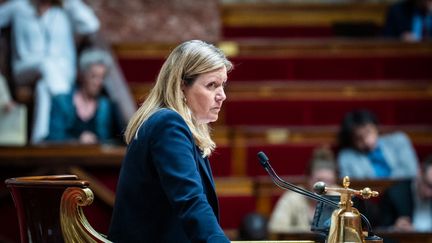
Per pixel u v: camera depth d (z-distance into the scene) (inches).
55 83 646.5
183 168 217.8
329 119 698.8
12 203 485.4
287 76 735.7
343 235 216.2
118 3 857.5
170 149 220.1
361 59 744.3
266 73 734.5
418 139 671.1
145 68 737.0
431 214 542.0
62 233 218.7
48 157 504.1
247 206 599.8
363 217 233.5
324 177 517.3
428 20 780.6
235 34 860.6
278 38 858.1
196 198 213.2
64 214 218.8
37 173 502.6
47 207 220.5
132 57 738.8
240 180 603.2
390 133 657.6
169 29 861.8
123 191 229.5
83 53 621.3
